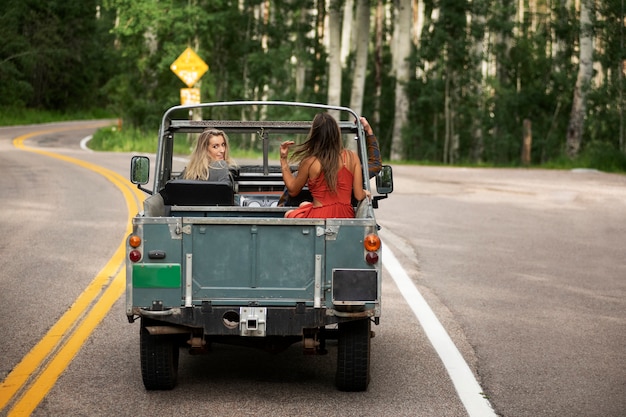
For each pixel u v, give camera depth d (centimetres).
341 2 5072
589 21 4584
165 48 5522
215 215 830
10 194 2284
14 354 873
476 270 1345
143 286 720
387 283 1241
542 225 1859
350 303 713
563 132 5509
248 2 6028
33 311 1051
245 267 720
